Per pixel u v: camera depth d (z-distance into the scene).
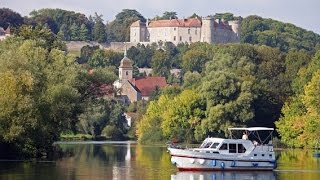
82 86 148.12
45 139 127.50
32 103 120.50
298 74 198.50
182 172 112.69
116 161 132.75
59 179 98.19
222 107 182.12
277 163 128.88
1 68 126.25
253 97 183.75
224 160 115.06
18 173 103.06
